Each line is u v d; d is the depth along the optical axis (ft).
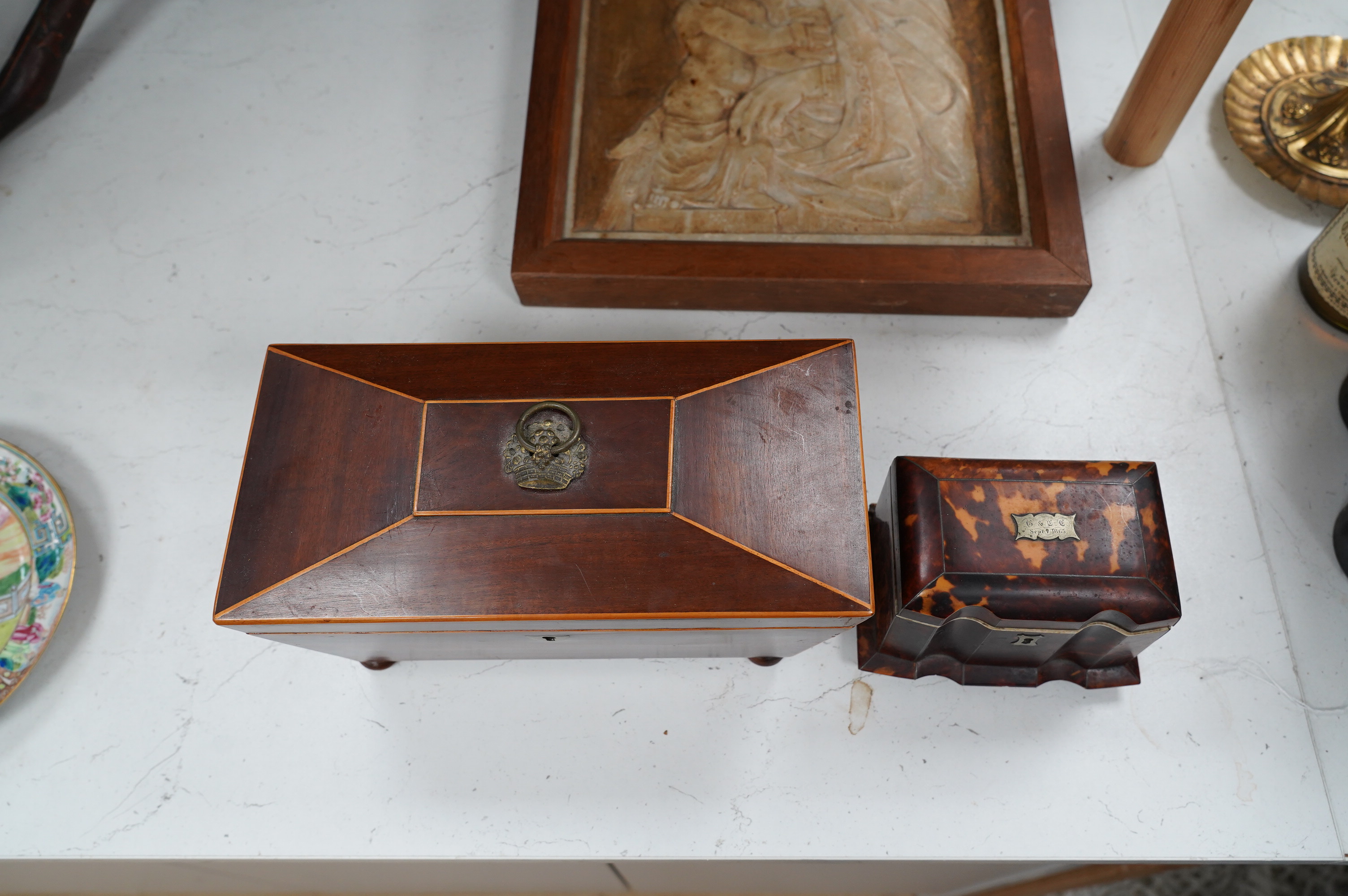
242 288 5.45
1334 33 6.05
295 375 4.03
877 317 5.31
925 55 5.61
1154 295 5.34
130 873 5.35
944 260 4.98
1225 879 6.62
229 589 3.63
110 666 4.62
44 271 5.51
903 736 4.42
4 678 4.34
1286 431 5.00
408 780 4.38
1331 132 5.52
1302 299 5.31
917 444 5.00
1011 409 5.08
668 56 5.64
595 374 3.96
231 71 6.11
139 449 5.08
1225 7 4.53
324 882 5.88
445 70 6.07
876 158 5.37
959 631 4.04
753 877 5.70
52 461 5.02
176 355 5.30
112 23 6.25
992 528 3.89
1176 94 5.06
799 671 4.57
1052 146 5.20
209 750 4.45
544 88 5.39
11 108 5.64
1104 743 4.38
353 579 3.61
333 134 5.89
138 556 4.85
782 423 3.87
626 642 4.06
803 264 4.98
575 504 3.68
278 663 4.64
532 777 4.37
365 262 5.51
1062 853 4.18
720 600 3.55
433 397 3.92
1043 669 4.41
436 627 3.65
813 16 5.71
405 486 3.75
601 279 5.02
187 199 5.71
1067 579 3.79
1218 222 5.52
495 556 3.62
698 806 4.29
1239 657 4.53
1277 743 4.36
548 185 5.20
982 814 4.26
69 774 4.40
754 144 5.42
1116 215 5.56
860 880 5.99
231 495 4.98
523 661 4.62
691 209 5.28
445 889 6.22
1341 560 4.66
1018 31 5.48
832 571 3.61
